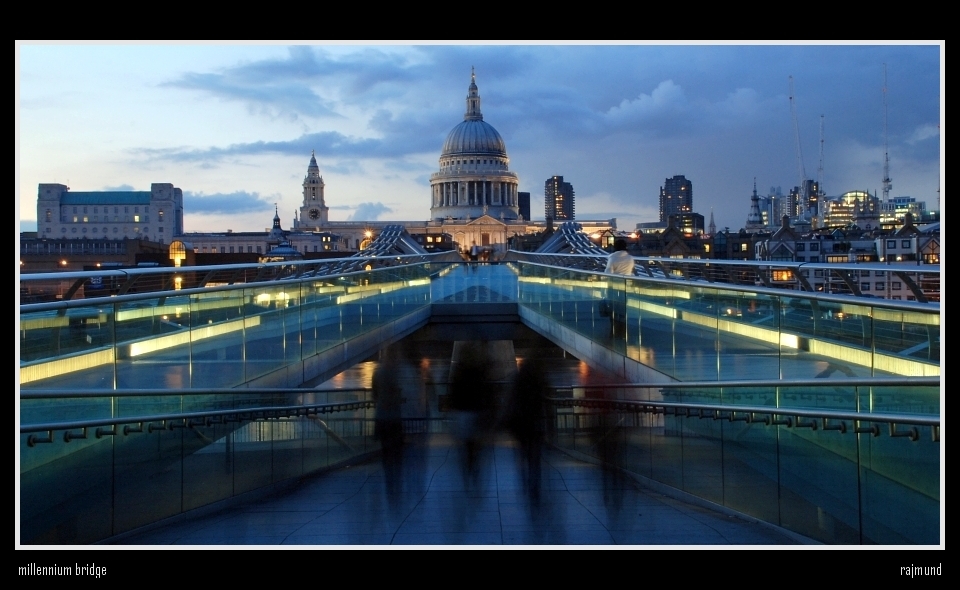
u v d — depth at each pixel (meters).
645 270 20.69
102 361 8.80
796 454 7.59
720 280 15.91
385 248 98.25
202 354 10.91
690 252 109.88
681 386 10.41
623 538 7.21
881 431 6.30
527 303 25.98
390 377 8.75
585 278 17.62
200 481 9.19
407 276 23.73
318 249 192.88
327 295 15.94
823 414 7.00
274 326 13.30
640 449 11.92
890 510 6.21
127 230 140.88
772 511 8.04
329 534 7.36
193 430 9.03
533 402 8.62
